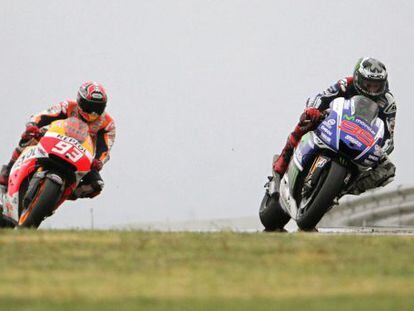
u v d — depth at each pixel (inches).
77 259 1118.4
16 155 1818.4
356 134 1715.1
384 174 1812.3
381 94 1801.2
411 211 3336.6
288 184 1833.2
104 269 1060.5
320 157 1744.6
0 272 1038.4
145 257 1135.6
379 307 871.1
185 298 919.7
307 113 1756.9
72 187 1775.3
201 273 1041.5
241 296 930.7
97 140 1857.8
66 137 1758.1
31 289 954.1
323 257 1147.3
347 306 877.2
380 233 1748.3
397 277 1030.4
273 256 1150.3
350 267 1085.1
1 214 1825.8
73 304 888.9
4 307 874.8
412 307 871.1
